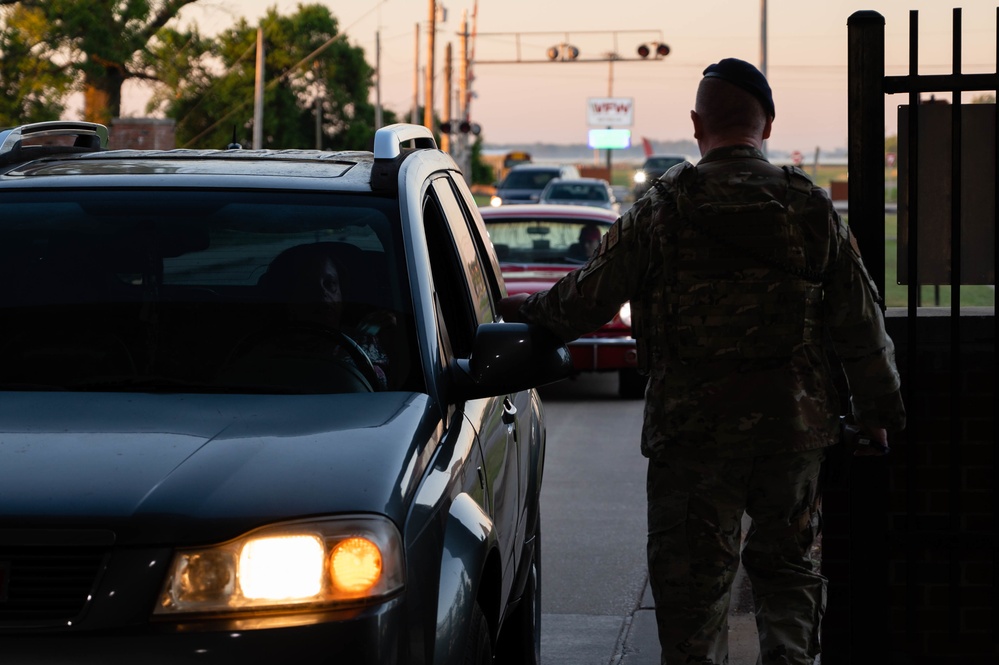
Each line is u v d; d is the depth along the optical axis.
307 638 2.82
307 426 3.30
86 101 44.19
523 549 4.90
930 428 5.05
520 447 4.86
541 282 14.56
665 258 3.81
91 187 4.20
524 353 3.76
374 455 3.14
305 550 2.87
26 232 4.04
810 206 3.82
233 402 3.47
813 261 3.81
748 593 6.65
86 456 3.05
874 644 4.99
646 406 3.94
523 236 15.48
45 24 41.75
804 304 3.81
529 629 5.13
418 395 3.60
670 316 3.82
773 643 3.98
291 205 4.09
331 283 3.88
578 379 16.69
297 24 79.38
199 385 3.64
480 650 3.51
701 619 3.92
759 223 3.78
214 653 2.78
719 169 3.84
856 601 4.99
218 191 4.16
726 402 3.79
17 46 41.81
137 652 2.76
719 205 3.79
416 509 3.12
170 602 2.81
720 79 3.90
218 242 3.98
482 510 3.60
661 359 3.87
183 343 3.75
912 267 4.93
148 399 3.47
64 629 2.77
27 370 3.69
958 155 4.82
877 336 3.91
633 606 6.82
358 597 2.88
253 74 62.00
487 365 3.76
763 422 3.78
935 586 5.12
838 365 4.95
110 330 3.79
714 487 3.84
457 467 3.52
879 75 4.84
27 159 4.66
